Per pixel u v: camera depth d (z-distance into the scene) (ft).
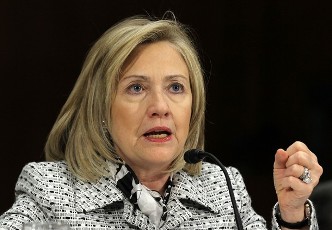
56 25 47.67
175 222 26.96
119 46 26.25
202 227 27.37
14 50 47.42
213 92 48.57
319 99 48.47
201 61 27.94
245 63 48.52
